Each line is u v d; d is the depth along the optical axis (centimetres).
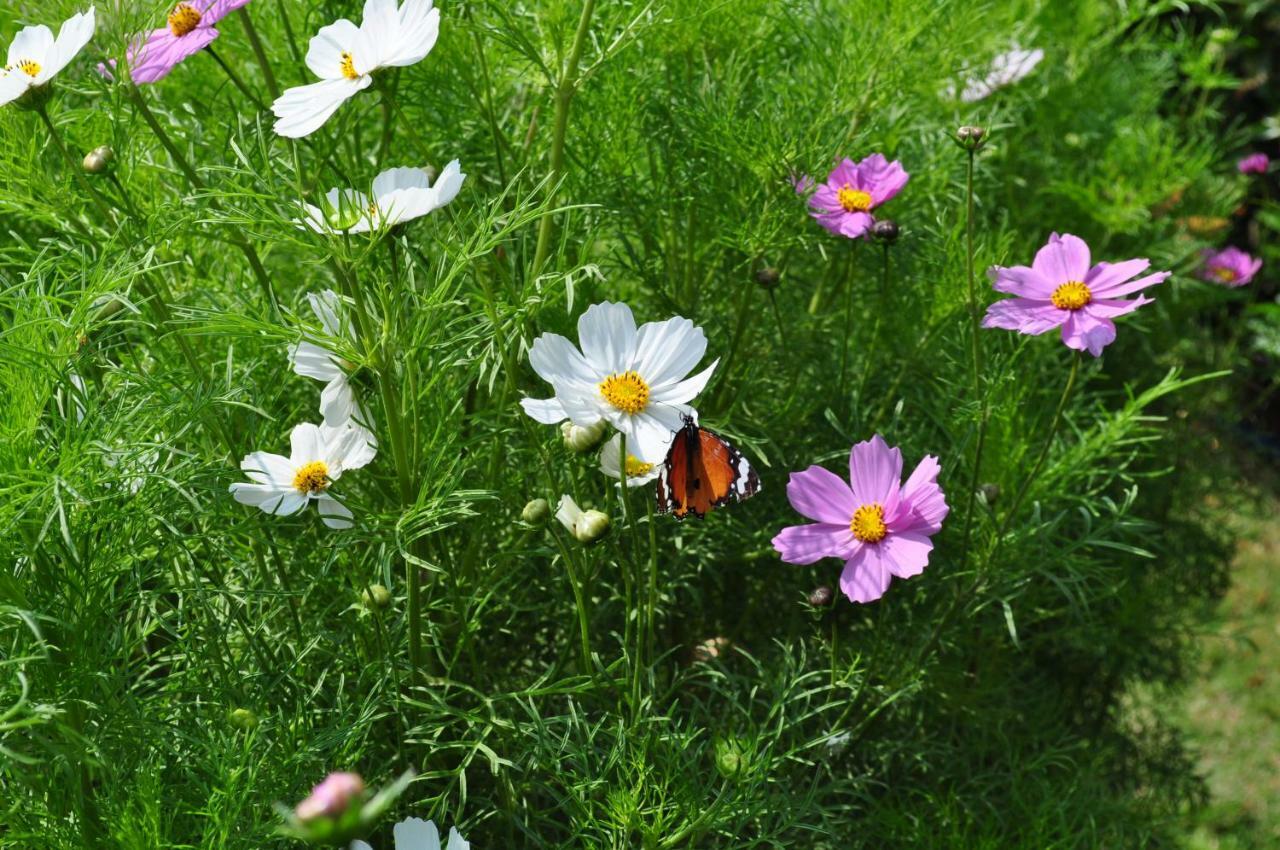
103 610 112
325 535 122
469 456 121
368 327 112
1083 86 167
